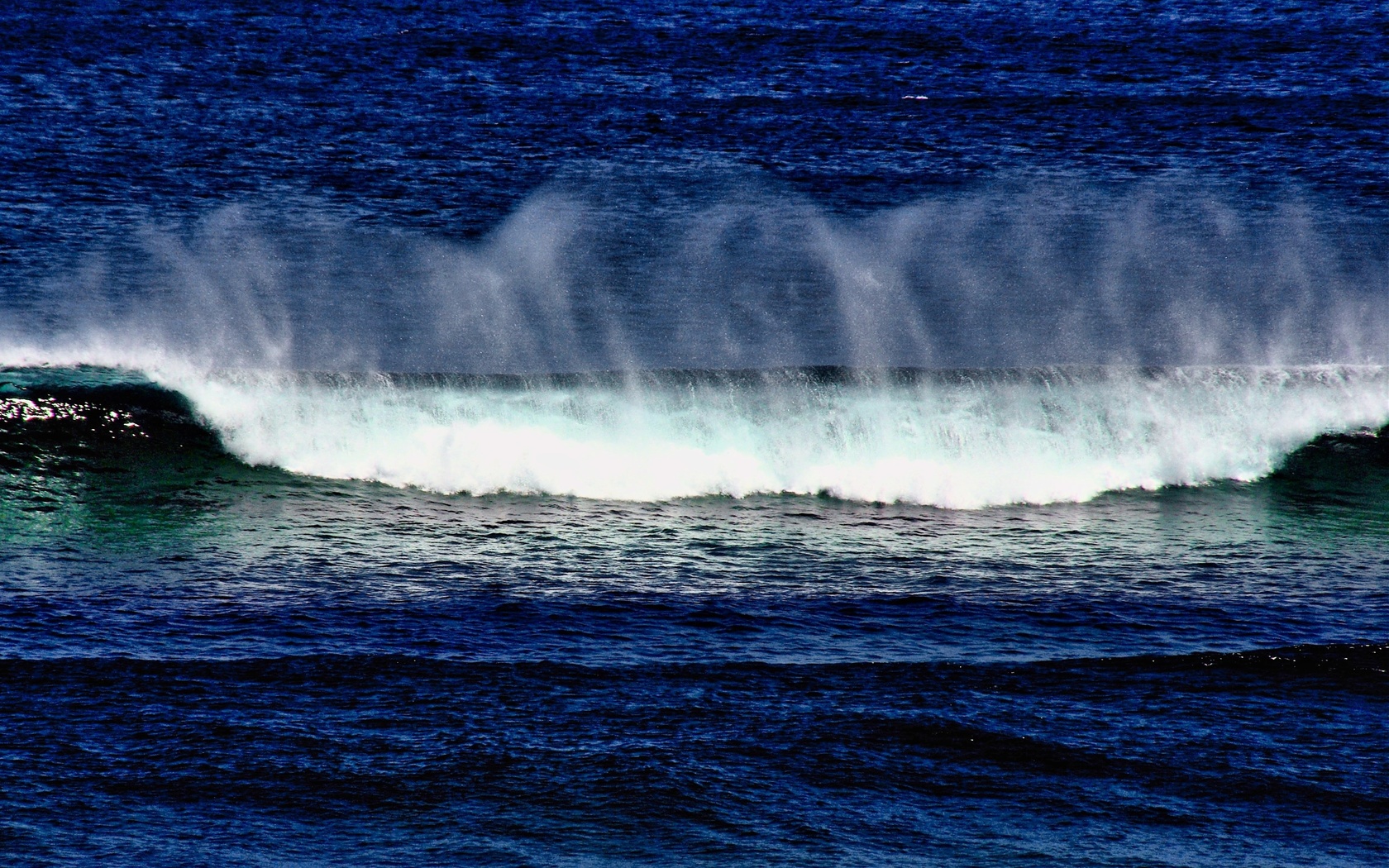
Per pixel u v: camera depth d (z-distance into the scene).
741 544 44.38
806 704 32.97
